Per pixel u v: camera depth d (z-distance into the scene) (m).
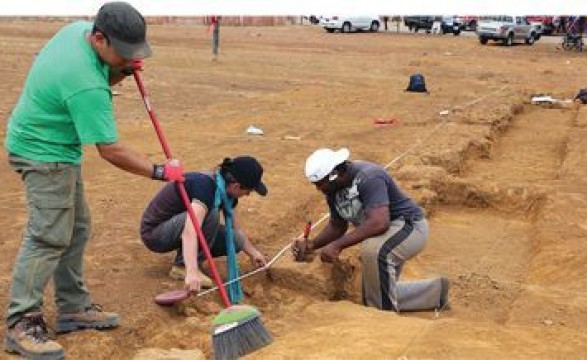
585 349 4.85
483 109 15.54
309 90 19.44
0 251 6.64
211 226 5.71
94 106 4.32
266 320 5.65
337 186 5.98
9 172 9.82
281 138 12.97
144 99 4.89
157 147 11.91
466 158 11.67
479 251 8.32
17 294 4.61
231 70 24.78
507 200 9.65
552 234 8.02
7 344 4.68
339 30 47.88
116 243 6.91
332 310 5.84
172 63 26.03
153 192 8.88
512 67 27.81
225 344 4.64
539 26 41.56
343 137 13.02
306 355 4.73
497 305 6.55
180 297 5.54
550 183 10.01
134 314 5.39
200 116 15.42
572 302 6.19
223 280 6.16
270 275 6.41
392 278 6.12
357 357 4.66
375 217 5.88
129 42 4.34
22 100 4.52
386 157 11.34
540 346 4.87
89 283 5.91
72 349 4.83
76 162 4.57
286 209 8.34
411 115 15.37
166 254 6.68
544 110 17.39
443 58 30.58
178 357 4.69
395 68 26.91
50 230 4.54
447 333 5.05
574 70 27.00
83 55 4.36
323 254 6.00
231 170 5.63
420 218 6.20
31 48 28.22
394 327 5.32
